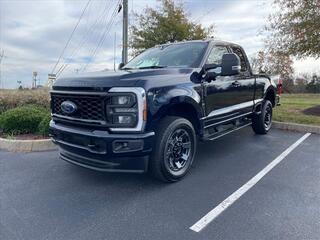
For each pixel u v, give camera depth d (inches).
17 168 174.7
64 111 146.8
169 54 190.1
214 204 128.8
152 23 523.5
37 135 235.6
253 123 259.8
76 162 147.9
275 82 287.1
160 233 106.5
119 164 134.5
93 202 131.4
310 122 294.4
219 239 102.5
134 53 529.0
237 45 219.3
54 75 400.2
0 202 131.3
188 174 164.9
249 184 150.7
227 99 195.0
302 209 123.6
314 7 336.8
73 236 105.0
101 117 132.2
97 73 148.6
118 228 110.0
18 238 104.0
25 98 305.3
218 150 214.4
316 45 349.1
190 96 152.4
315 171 169.6
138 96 128.6
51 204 129.6
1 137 230.5
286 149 216.4
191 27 518.3
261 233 106.0
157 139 141.2
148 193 140.4
